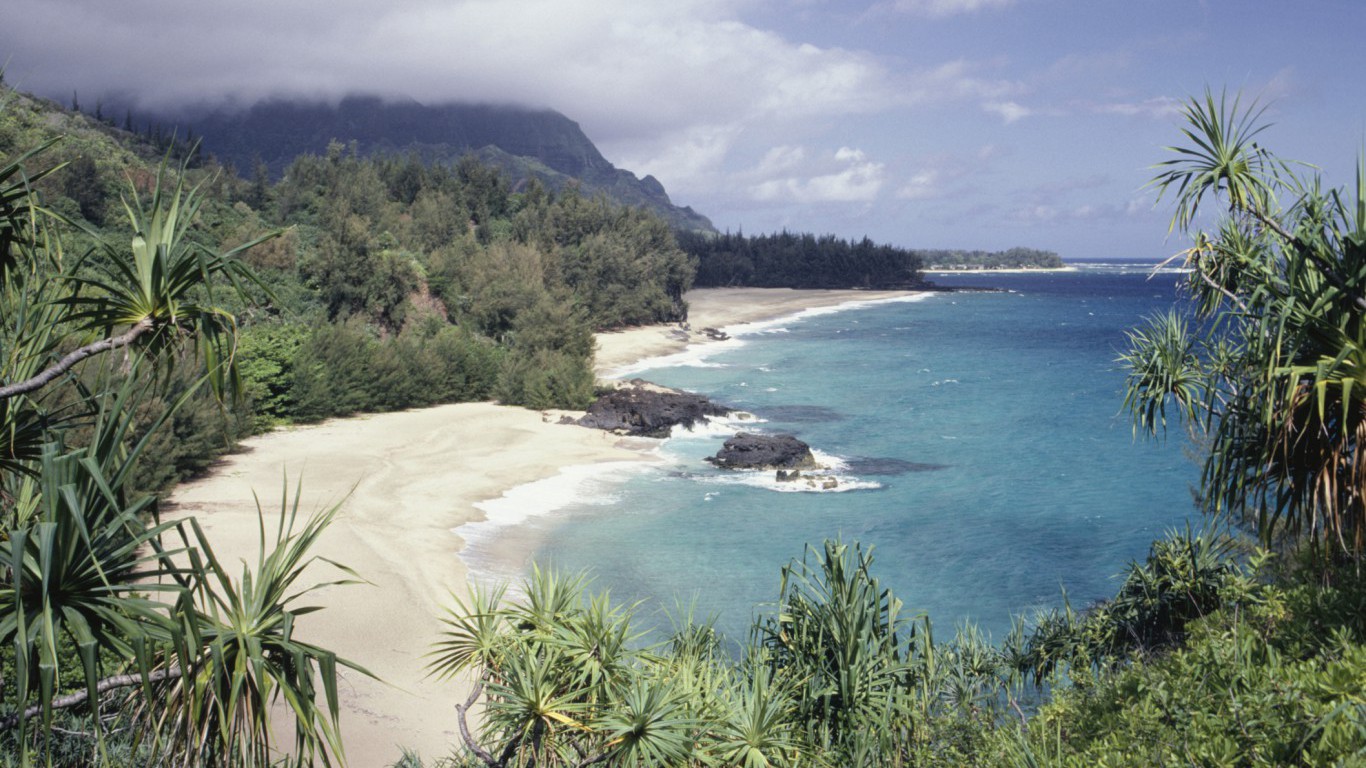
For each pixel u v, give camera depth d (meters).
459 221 114.69
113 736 9.41
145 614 5.20
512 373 65.44
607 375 85.50
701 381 82.94
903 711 10.61
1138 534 39.12
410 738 19.75
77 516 4.73
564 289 106.88
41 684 4.62
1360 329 7.17
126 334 6.14
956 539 38.19
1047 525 40.31
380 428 54.81
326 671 5.68
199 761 5.68
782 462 50.09
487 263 91.94
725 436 58.75
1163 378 10.37
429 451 50.03
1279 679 6.02
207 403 41.72
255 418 49.44
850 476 48.81
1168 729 6.34
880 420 65.19
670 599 30.41
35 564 5.00
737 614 29.19
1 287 6.46
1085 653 12.01
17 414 6.04
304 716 5.49
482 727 9.74
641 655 9.68
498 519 38.75
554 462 49.38
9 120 58.09
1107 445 57.06
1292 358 7.44
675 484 45.97
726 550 35.78
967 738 10.19
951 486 46.91
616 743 8.51
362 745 19.11
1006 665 12.95
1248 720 5.77
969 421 65.12
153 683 5.90
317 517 6.24
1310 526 8.07
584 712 8.98
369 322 71.50
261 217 92.19
